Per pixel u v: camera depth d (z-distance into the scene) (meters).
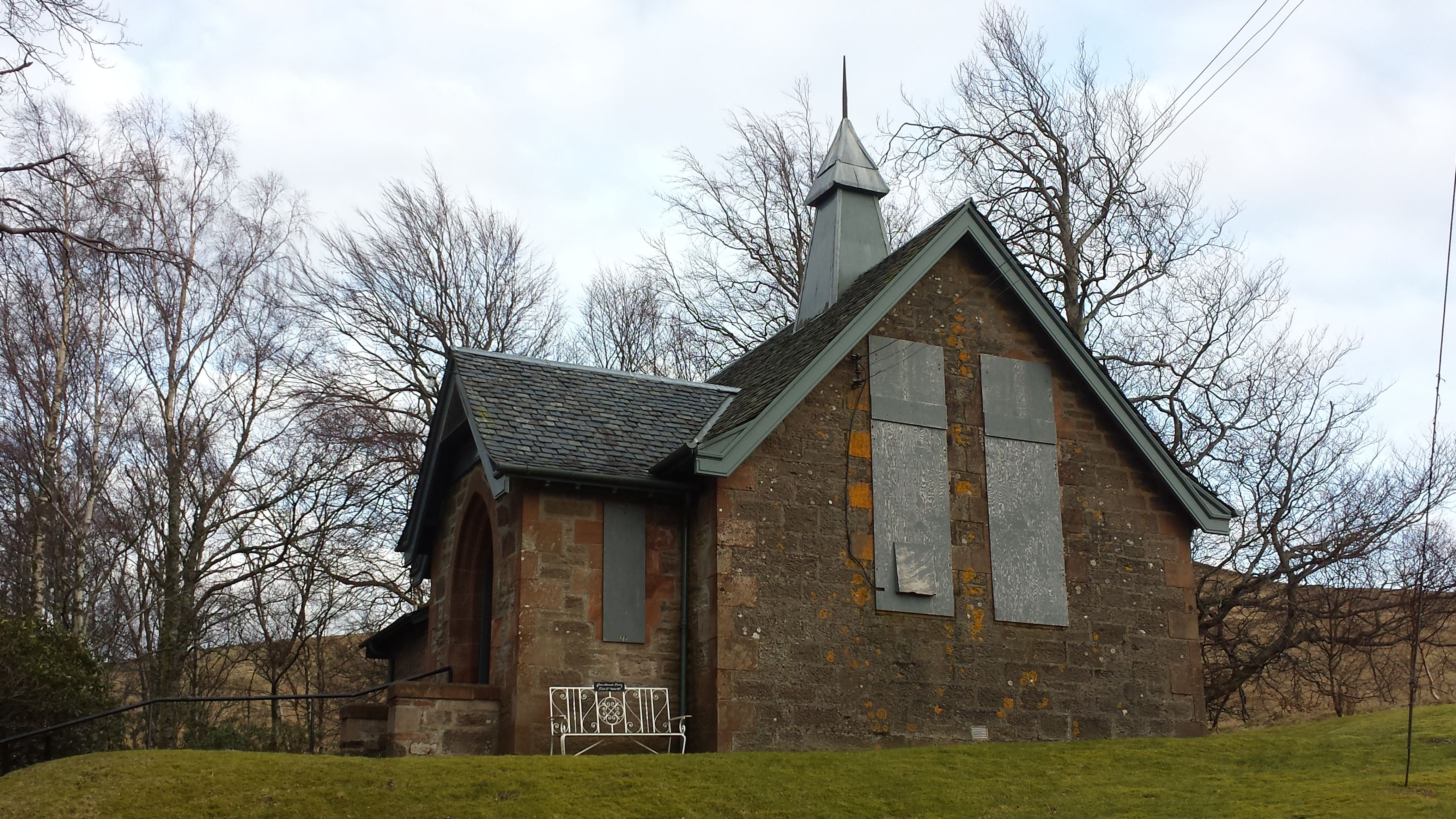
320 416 29.17
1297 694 25.38
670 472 16.03
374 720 16.84
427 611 20.86
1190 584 17.95
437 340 31.86
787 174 34.44
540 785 11.98
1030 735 16.38
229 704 34.66
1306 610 23.95
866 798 12.12
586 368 18.56
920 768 13.23
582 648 15.41
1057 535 17.36
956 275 17.98
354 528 29.92
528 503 15.66
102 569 29.50
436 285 32.28
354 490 29.23
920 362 17.31
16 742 16.64
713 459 15.37
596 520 15.95
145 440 27.31
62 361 25.81
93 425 26.83
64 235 17.80
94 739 17.91
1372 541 24.05
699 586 15.90
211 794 11.55
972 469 17.17
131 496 28.80
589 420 17.16
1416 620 12.86
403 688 14.93
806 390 16.12
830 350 16.42
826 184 22.42
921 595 16.28
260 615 31.06
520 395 17.23
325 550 29.97
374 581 30.25
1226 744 14.45
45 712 16.73
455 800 11.59
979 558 16.83
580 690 15.17
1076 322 27.38
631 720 15.30
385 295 31.47
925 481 16.81
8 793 11.69
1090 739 16.67
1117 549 17.67
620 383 18.48
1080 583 17.30
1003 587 16.83
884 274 17.88
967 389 17.50
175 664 26.19
